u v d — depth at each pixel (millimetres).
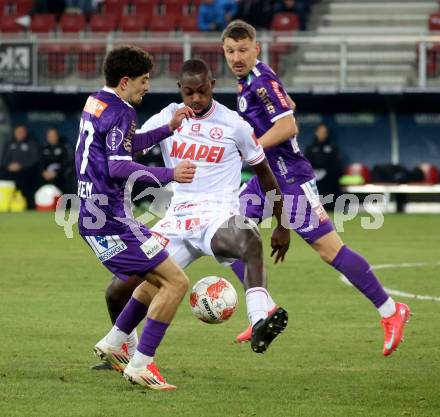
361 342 30062
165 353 28266
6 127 88938
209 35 88000
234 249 24969
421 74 82500
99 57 86250
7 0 99812
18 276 45406
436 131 86875
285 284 43344
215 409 21641
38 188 87812
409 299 39031
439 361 27172
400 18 97000
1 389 23484
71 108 88500
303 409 21688
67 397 22688
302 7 93125
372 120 87500
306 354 28188
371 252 56156
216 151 26094
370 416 21078
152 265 23531
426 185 84562
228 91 82312
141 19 95625
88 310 35781
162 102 86125
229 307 25500
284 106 29203
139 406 21844
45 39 86750
